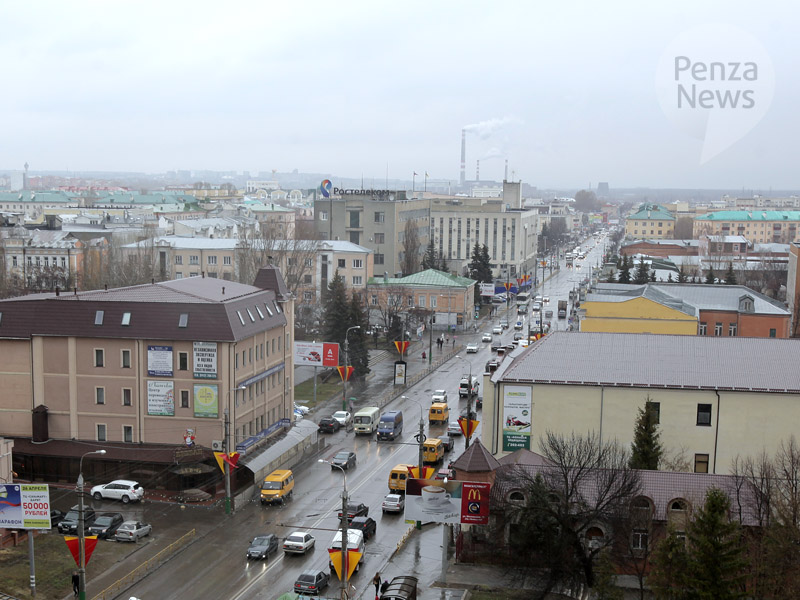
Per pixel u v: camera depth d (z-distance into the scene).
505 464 75.69
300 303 189.38
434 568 72.25
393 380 147.62
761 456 80.19
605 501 68.00
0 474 76.56
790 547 59.38
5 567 69.94
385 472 98.38
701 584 55.25
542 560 67.75
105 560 72.69
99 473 92.00
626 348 87.25
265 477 93.69
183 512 85.06
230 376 92.38
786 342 87.19
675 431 81.94
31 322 94.75
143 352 93.00
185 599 65.56
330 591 67.00
